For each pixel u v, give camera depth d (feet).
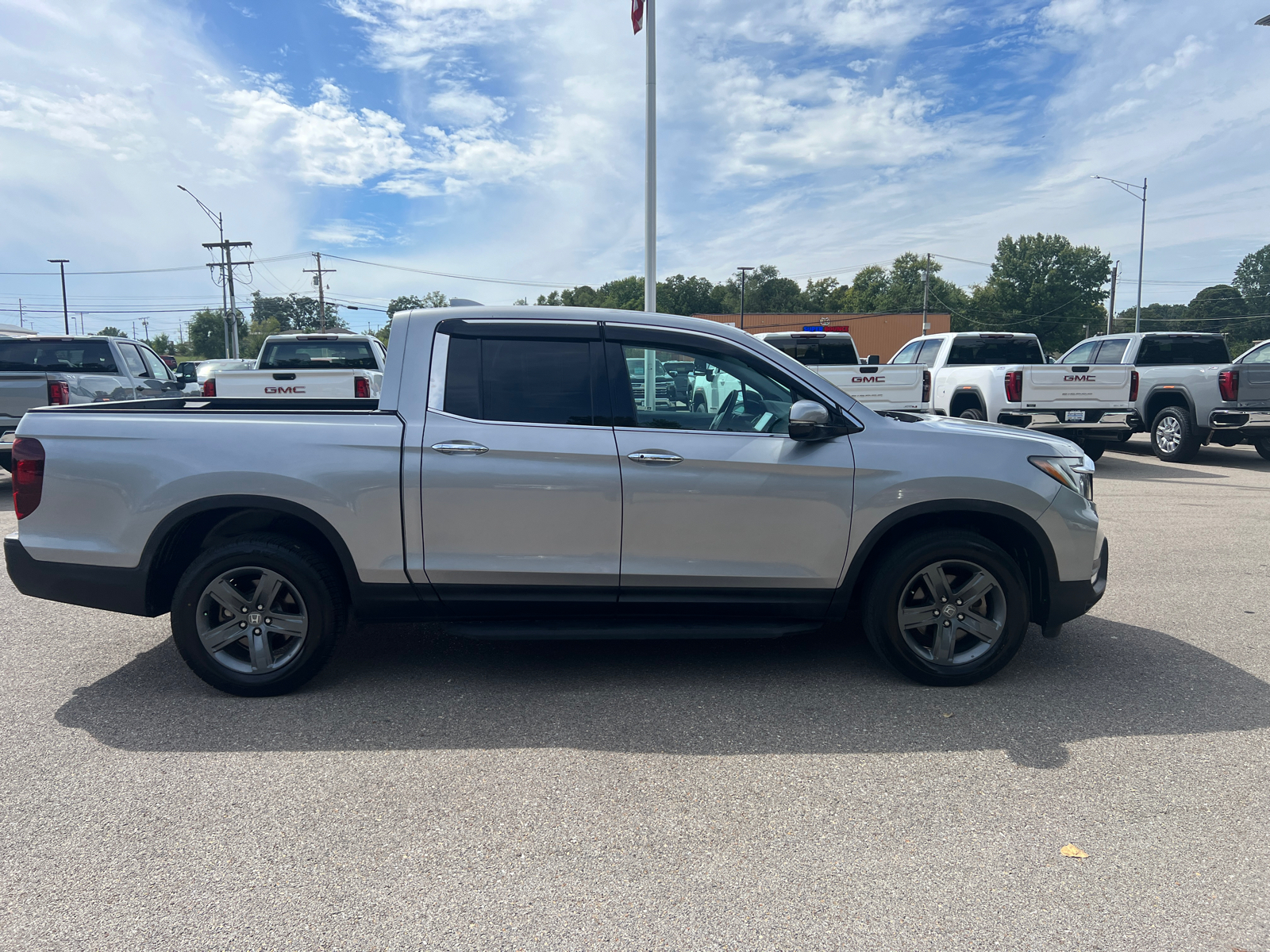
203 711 12.35
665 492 12.74
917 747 11.24
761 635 13.02
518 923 7.62
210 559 12.51
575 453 12.64
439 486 12.56
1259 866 8.52
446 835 9.08
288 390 30.48
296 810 9.57
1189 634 16.05
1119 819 9.43
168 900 7.92
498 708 12.50
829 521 12.98
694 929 7.54
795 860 8.63
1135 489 33.60
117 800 9.78
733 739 11.47
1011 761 10.85
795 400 13.32
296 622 12.79
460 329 13.15
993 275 336.49
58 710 12.36
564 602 12.99
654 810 9.61
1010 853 8.75
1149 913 7.76
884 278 398.01
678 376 13.19
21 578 12.80
